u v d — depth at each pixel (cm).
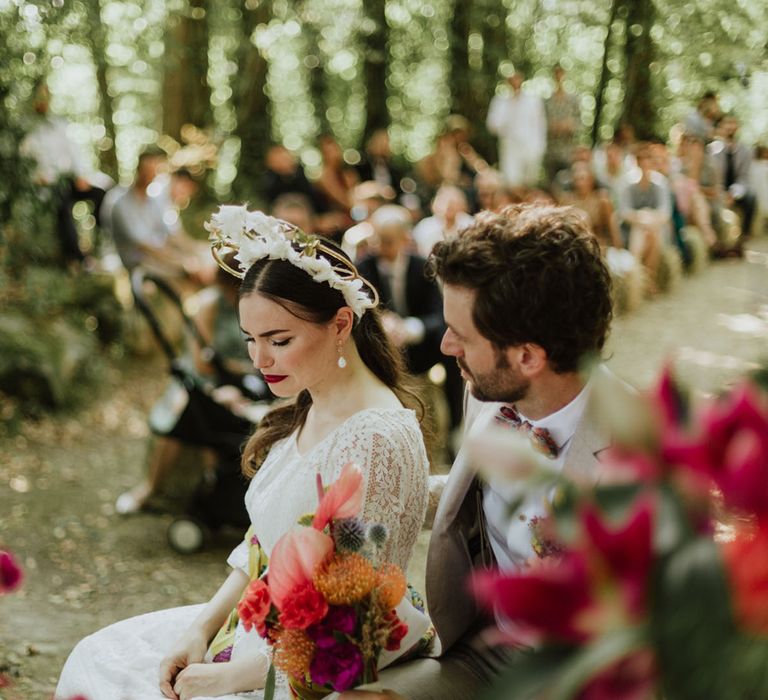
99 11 621
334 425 199
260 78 1092
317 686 174
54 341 636
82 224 843
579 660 70
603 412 76
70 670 208
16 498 480
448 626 188
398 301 506
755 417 69
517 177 943
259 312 193
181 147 1057
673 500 72
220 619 211
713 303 462
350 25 1131
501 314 163
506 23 1077
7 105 592
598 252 168
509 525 177
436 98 1205
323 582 151
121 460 549
